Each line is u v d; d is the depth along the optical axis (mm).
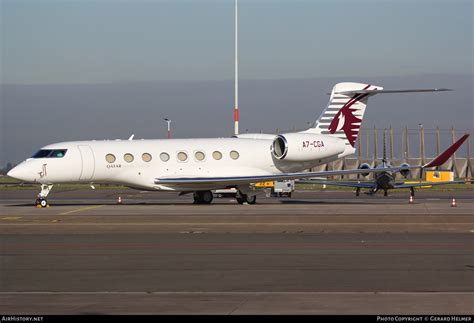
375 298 31812
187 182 92562
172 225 65688
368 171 95188
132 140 96375
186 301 31578
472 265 41406
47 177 90375
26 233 59844
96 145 93562
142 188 95312
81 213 79750
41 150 91812
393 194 132125
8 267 41688
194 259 44469
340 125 100312
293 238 55188
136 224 66750
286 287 35000
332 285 35406
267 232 59625
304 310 29422
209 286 35469
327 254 46188
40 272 39906
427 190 152750
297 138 97438
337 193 136875
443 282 36000
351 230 60719
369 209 84750
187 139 98125
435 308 29547
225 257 45219
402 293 33031
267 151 98688
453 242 52031
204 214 77625
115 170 93062
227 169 96250
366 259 43969
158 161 94375
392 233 58281
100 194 139500
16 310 29891
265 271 39812
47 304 31141
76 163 91188
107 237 56625
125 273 39469
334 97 99938
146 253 47250
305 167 100812
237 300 31688
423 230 60344
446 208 86250
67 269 40938
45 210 85500
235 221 69312
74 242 53406
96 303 31281
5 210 85625
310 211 81688
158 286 35562
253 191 97312
